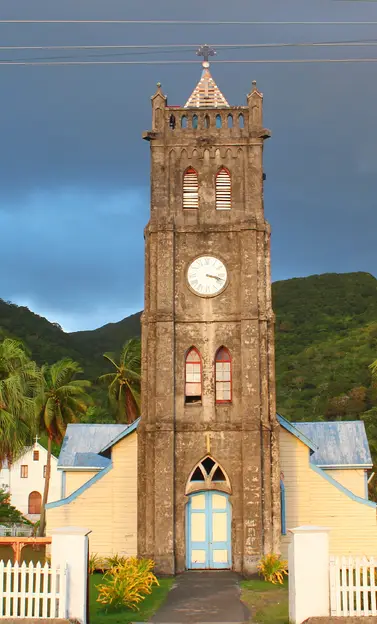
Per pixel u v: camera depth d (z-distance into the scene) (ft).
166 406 113.60
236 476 112.68
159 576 108.68
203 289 117.70
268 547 109.91
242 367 114.11
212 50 128.88
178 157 121.60
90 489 126.00
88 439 157.07
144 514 112.37
